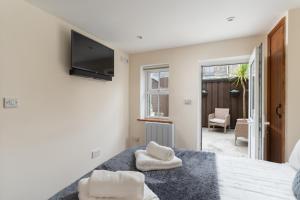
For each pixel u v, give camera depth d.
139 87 3.69
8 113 1.67
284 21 2.07
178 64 3.31
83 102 2.58
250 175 1.40
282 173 1.44
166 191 1.14
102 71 2.77
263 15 2.09
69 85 2.34
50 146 2.08
